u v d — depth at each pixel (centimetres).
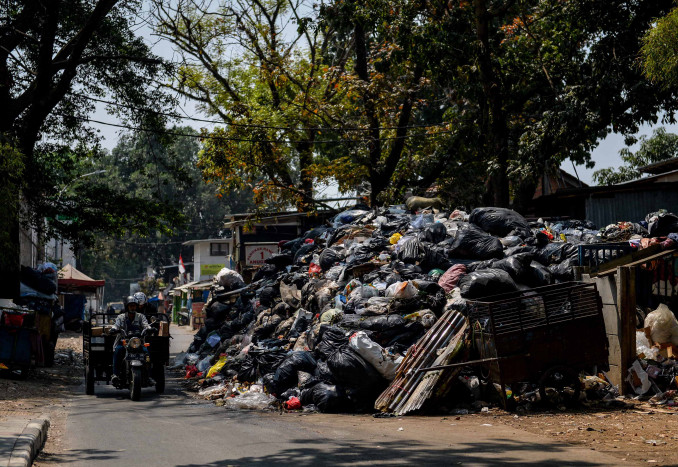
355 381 1038
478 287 1143
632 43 1955
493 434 797
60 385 1481
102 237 7719
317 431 831
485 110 2533
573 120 2078
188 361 1902
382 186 3136
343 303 1338
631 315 1049
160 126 2270
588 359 987
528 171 2234
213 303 2064
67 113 2256
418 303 1204
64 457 673
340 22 2541
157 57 2188
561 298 991
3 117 1753
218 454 674
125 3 2127
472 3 2386
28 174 1980
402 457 652
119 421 933
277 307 1595
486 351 990
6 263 1559
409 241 1487
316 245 2017
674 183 2217
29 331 1488
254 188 3153
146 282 8244
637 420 884
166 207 2308
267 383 1170
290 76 3167
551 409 972
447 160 3181
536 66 2567
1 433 688
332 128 2988
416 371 996
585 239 1457
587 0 2009
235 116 2977
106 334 1298
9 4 1898
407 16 2434
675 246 1161
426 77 2992
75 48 1819
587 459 647
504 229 1564
